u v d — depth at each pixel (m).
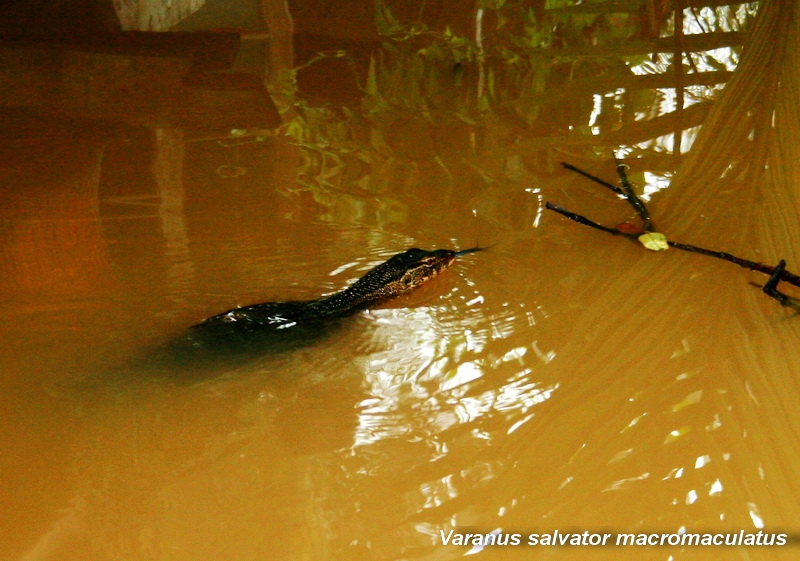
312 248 5.52
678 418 4.03
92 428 4.01
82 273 5.21
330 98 7.68
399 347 4.64
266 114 7.36
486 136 6.99
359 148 6.83
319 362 4.51
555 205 5.60
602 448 3.85
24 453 3.84
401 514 3.52
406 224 5.77
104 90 7.71
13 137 6.83
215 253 5.45
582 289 5.07
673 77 7.77
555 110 7.38
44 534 3.41
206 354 4.53
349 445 3.91
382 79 8.00
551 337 4.66
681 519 3.46
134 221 5.78
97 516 3.51
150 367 4.43
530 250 5.48
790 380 4.23
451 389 4.29
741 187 6.03
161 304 4.95
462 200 6.08
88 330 4.70
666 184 6.19
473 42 8.72
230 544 3.37
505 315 4.87
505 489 3.64
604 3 9.24
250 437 3.97
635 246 5.48
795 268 5.17
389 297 5.02
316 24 9.09
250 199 6.08
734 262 5.11
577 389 4.23
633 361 4.44
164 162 6.56
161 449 3.89
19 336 4.63
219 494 3.62
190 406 4.18
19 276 5.16
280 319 4.81
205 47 8.59
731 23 8.58
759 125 6.61
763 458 3.77
